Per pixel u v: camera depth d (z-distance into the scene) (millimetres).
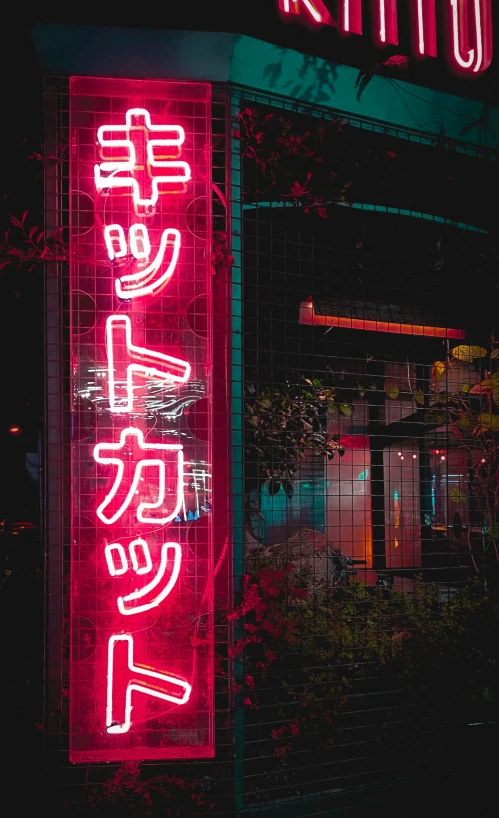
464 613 3371
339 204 3211
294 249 3881
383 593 3633
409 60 3389
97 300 2645
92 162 2656
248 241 3738
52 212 2664
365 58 3375
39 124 3012
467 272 3541
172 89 2648
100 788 2727
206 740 2600
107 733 2529
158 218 2693
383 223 3654
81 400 2602
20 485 3707
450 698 3186
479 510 3398
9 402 3439
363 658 3262
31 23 2572
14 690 3361
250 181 3113
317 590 3291
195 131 2760
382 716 3137
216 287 2850
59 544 2650
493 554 3502
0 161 3078
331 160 3131
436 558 4562
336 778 2824
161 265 2645
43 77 2646
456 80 3449
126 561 2557
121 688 2568
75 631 2613
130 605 2586
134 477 2535
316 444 3652
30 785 2766
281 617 2980
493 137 3297
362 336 4547
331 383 4332
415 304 3844
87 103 2674
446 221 3459
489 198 3441
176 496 2600
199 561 2730
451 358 3752
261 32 3383
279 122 3006
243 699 2727
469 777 3000
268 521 4469
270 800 2750
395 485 5422
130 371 2574
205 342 2676
